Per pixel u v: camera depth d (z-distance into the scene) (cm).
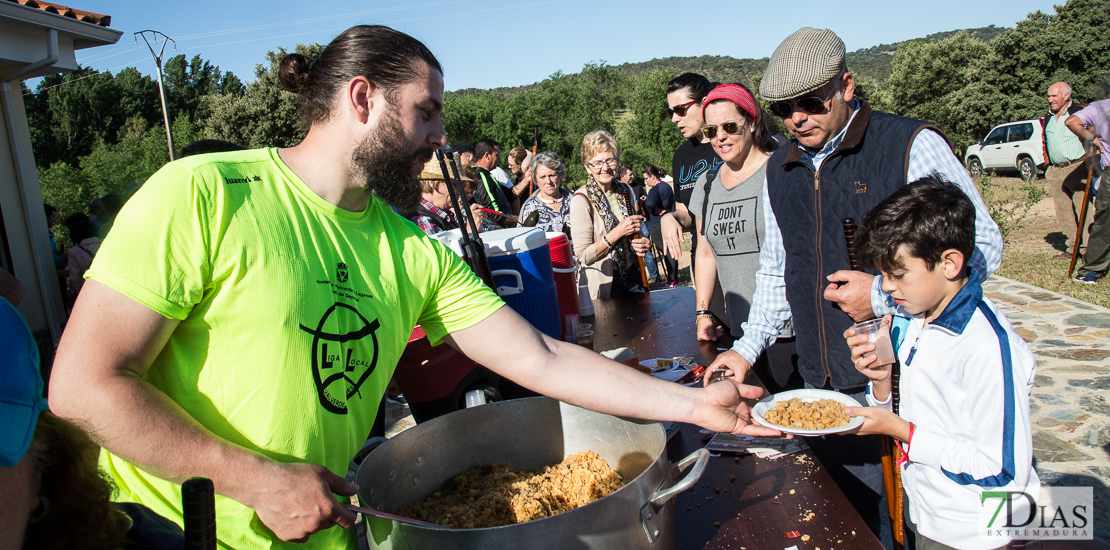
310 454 105
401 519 103
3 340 62
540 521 98
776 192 214
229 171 102
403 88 109
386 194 116
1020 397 136
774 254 222
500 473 146
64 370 88
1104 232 619
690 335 284
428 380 200
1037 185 1345
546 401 154
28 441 62
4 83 650
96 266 91
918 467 156
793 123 193
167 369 100
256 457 95
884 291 153
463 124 3931
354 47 108
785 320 221
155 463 90
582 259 392
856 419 142
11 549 63
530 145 3866
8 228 655
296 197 108
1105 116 592
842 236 194
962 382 142
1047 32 2508
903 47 3331
